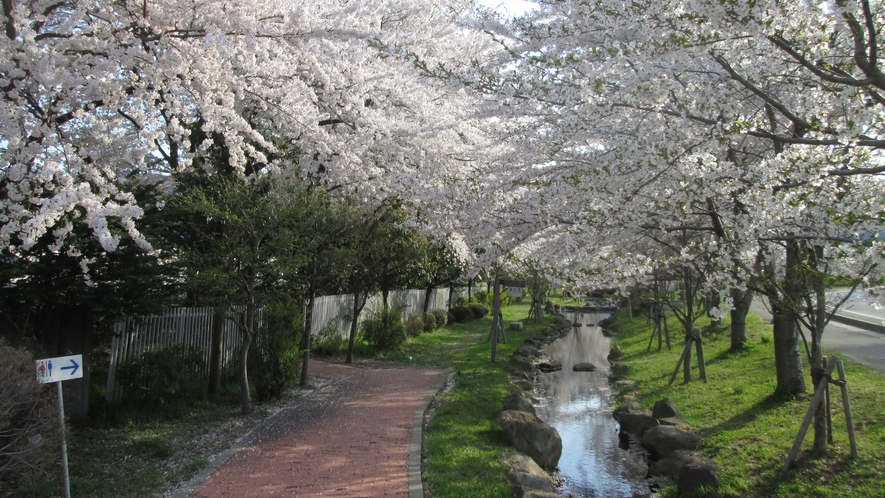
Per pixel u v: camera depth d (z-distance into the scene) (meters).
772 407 7.27
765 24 4.19
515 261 7.44
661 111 5.71
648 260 5.79
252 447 6.40
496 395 9.27
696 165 5.07
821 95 5.40
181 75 6.76
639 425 8.01
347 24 6.98
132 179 7.92
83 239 5.92
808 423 5.36
